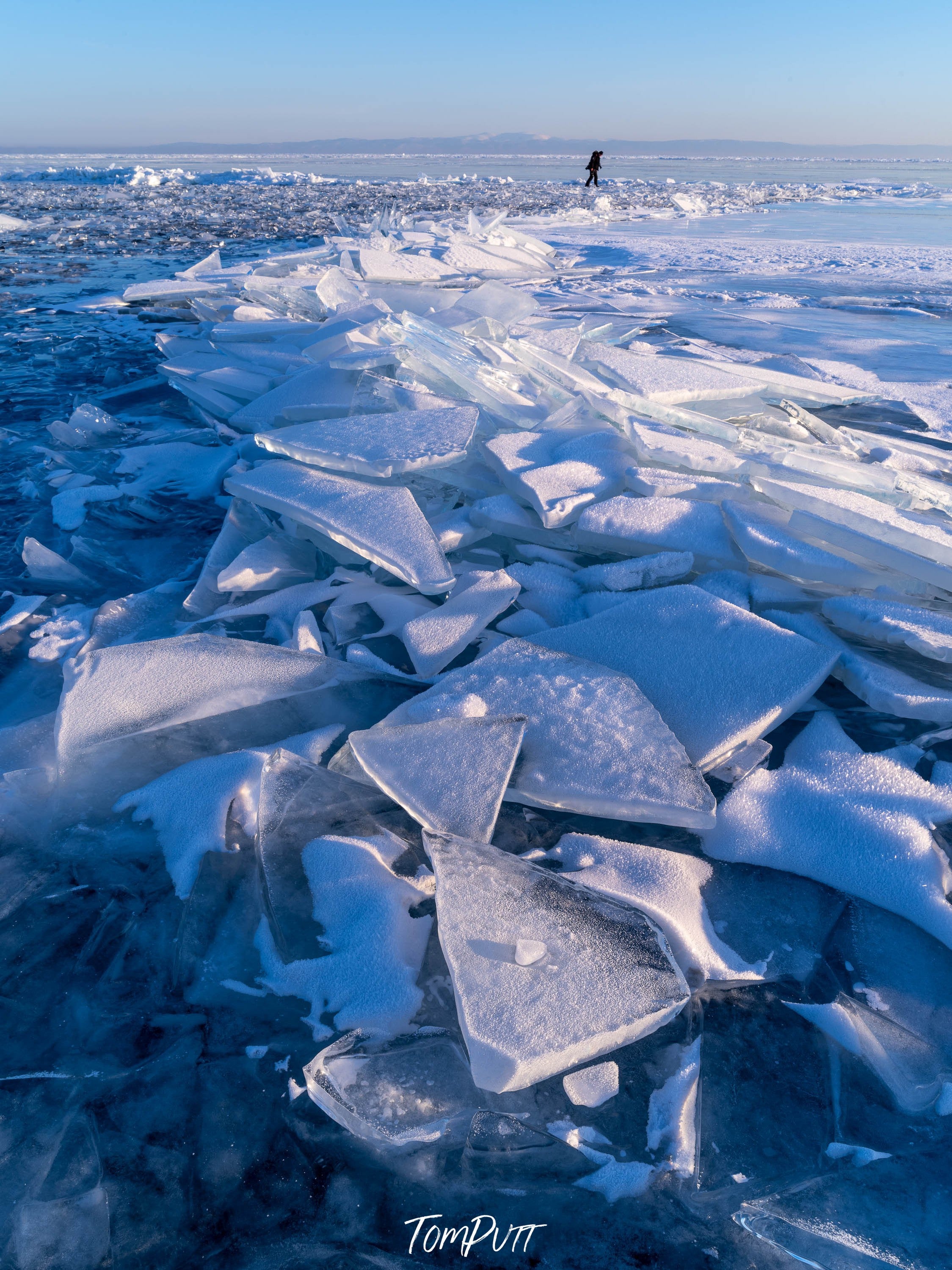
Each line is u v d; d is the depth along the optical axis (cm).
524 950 109
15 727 170
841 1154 98
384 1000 110
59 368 487
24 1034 110
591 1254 88
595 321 596
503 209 1867
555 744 147
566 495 220
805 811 143
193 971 118
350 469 228
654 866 131
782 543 195
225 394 381
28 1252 87
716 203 2158
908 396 429
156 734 161
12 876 133
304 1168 95
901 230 1470
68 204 1922
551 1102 101
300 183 3134
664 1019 106
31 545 251
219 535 242
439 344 331
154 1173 94
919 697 157
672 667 168
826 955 123
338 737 162
